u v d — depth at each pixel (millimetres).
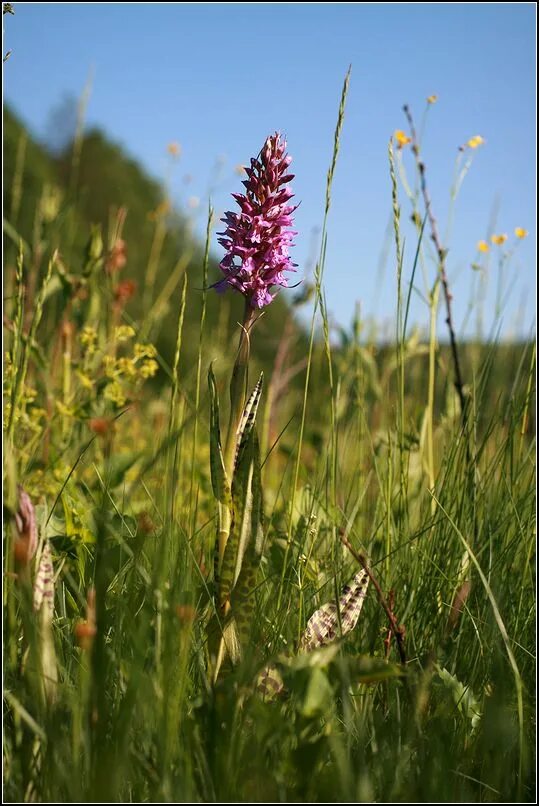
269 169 398
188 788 290
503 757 351
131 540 438
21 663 335
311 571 493
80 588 436
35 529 341
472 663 456
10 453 332
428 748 352
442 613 484
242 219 394
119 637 352
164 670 309
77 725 294
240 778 316
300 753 310
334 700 376
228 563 372
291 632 450
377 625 456
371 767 337
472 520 528
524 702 399
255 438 374
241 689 322
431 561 494
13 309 542
